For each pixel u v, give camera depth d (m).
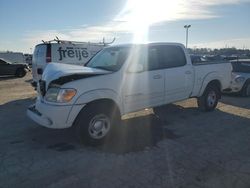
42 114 5.05
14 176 3.99
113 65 5.74
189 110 8.05
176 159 4.57
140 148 5.06
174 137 5.67
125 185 3.73
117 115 5.48
